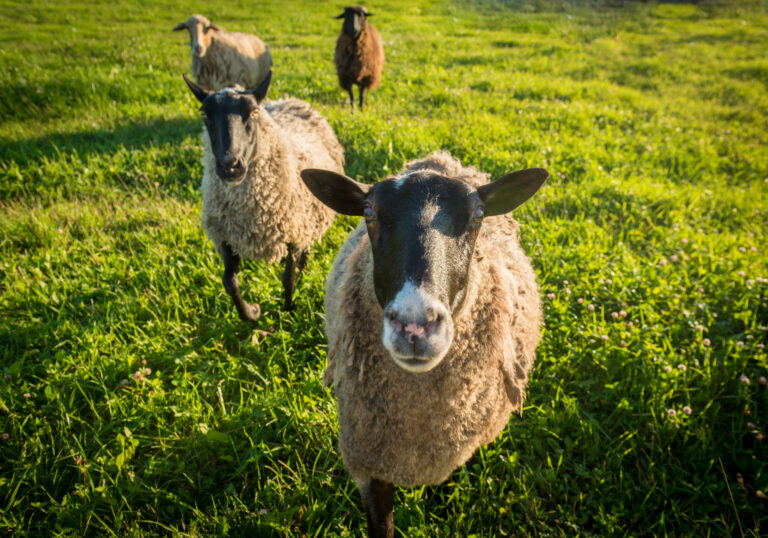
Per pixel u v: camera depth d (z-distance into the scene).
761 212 6.37
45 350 3.94
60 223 5.53
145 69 11.59
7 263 4.84
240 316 4.28
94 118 8.53
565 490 3.01
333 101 10.08
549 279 4.74
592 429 3.26
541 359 3.90
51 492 2.96
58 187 6.36
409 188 2.13
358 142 7.39
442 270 1.96
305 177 2.45
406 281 1.91
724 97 12.00
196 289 4.61
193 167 6.93
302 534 2.76
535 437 3.28
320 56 13.92
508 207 2.50
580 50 15.65
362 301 2.43
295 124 5.31
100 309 4.35
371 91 10.73
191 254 5.12
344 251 3.10
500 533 2.79
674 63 14.62
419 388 2.31
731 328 4.22
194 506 2.93
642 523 2.88
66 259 4.92
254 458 3.03
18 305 4.38
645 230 5.80
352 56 9.43
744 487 2.99
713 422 3.37
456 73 12.04
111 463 3.00
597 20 21.34
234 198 4.18
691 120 10.09
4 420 3.30
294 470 3.15
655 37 18.20
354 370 2.42
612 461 3.13
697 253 5.16
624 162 7.52
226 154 3.90
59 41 14.27
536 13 22.80
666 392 3.54
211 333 4.13
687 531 2.80
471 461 3.21
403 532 2.74
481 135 7.75
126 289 4.63
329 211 4.96
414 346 1.84
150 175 6.70
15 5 19.89
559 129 8.67
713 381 3.62
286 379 3.71
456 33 17.89
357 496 2.97
